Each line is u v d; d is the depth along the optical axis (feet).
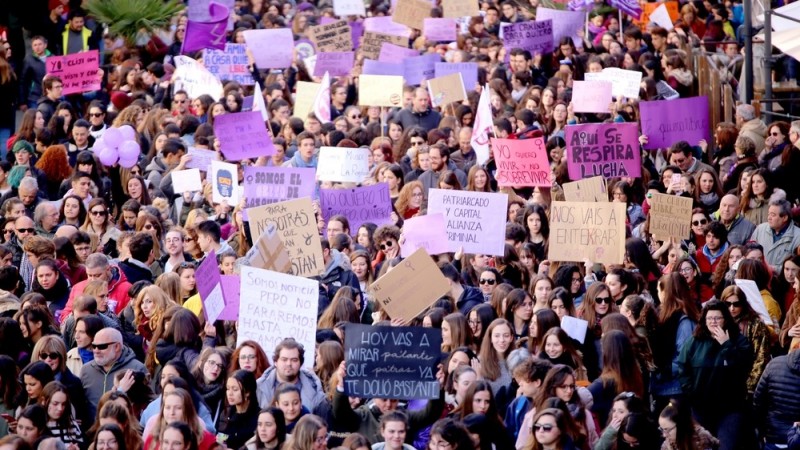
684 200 101.81
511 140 112.27
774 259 102.47
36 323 83.61
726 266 96.02
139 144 135.23
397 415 67.67
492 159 124.88
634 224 111.04
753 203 108.58
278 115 144.77
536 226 102.68
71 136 139.13
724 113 149.79
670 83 152.46
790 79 161.68
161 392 75.25
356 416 73.92
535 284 89.25
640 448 68.13
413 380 73.05
